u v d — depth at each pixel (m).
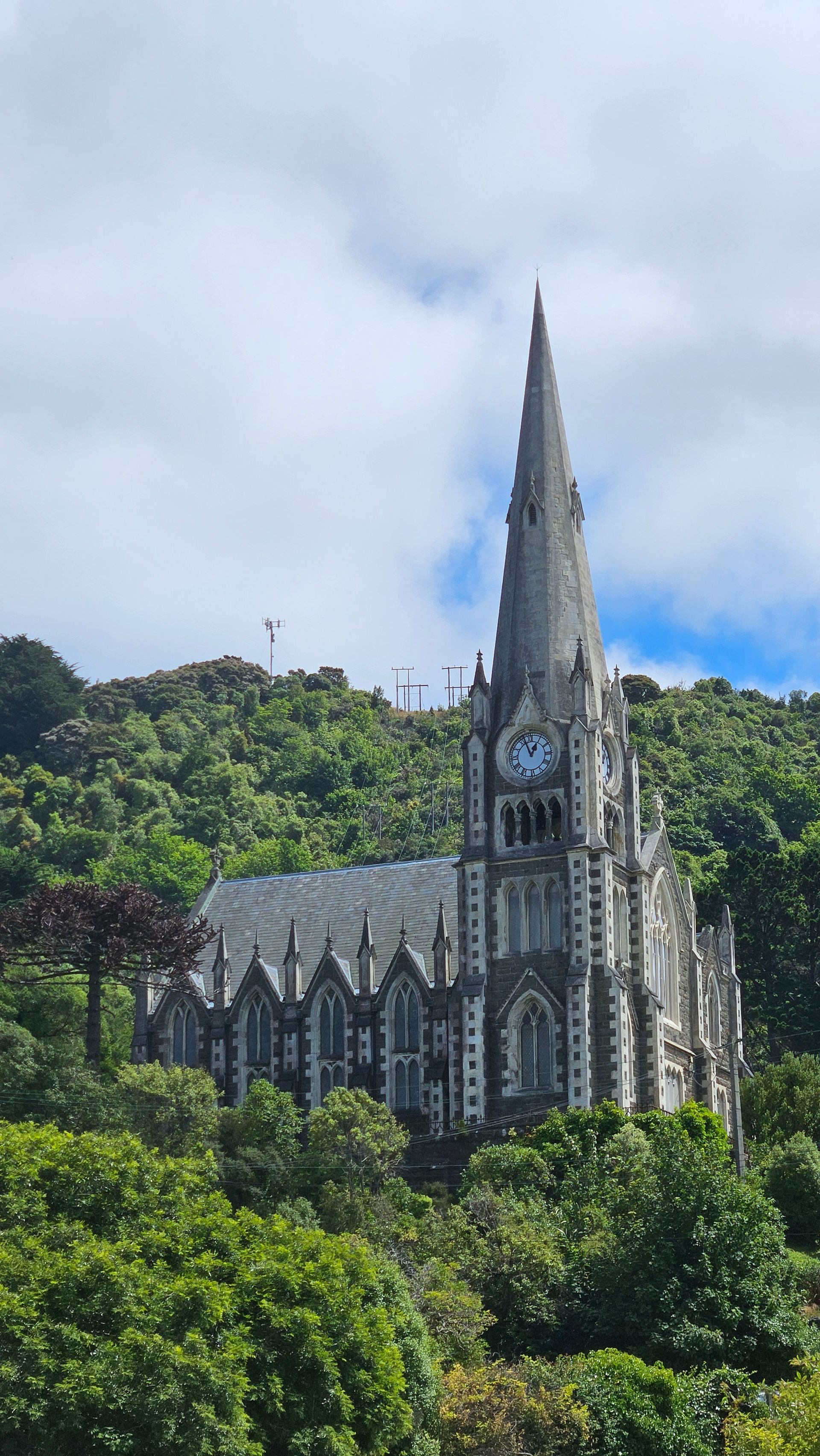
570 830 125.88
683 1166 95.56
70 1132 83.56
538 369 141.38
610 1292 91.19
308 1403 69.69
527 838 127.81
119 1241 70.31
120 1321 65.56
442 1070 125.88
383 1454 72.00
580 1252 94.94
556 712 129.75
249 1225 76.44
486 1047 123.25
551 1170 108.62
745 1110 145.38
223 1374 65.88
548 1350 90.88
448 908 136.25
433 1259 92.44
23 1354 62.88
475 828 128.75
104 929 121.88
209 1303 67.56
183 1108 111.88
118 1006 144.62
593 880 124.25
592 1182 104.94
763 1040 175.88
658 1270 90.94
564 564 135.12
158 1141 110.19
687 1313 88.75
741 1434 74.62
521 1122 120.38
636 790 132.00
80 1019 136.25
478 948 125.81
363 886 141.50
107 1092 112.75
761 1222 93.88
